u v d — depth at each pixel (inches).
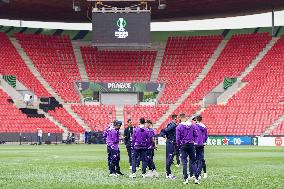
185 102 3481.8
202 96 3481.8
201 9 3489.2
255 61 3634.4
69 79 3663.9
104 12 3129.9
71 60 3831.2
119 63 3838.6
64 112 3385.8
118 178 906.1
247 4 3356.3
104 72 3754.9
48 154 1838.1
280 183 804.6
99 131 3235.7
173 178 908.6
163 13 3604.8
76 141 3225.9
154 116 3417.8
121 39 3134.8
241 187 742.5
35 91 3440.0
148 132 932.6
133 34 3137.3
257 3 3336.6
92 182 824.9
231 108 3275.1
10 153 1915.6
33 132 3088.1
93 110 3454.7
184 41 3981.3
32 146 2714.1
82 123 3339.1
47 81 3580.2
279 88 3307.1
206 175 904.3
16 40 3838.6
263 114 3149.6
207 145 2960.1
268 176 941.8
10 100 3287.4
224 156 1711.4
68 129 3255.4
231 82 3516.2
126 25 3137.3
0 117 3080.7
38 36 3934.5
